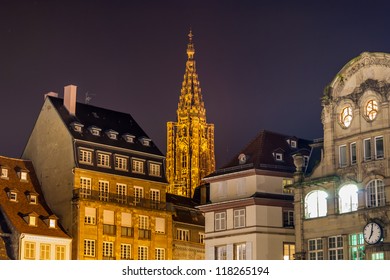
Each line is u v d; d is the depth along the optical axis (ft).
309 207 237.25
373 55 226.17
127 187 315.99
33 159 319.06
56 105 318.24
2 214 287.69
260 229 267.39
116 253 304.50
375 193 221.25
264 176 273.54
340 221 227.40
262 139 285.43
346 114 232.73
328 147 235.40
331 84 236.84
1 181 296.92
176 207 335.06
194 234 336.49
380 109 223.30
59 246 290.76
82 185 302.25
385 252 213.87
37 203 303.07
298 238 236.84
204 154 636.89
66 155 305.73
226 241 275.80
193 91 644.69
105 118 327.88
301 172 240.94
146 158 326.44
